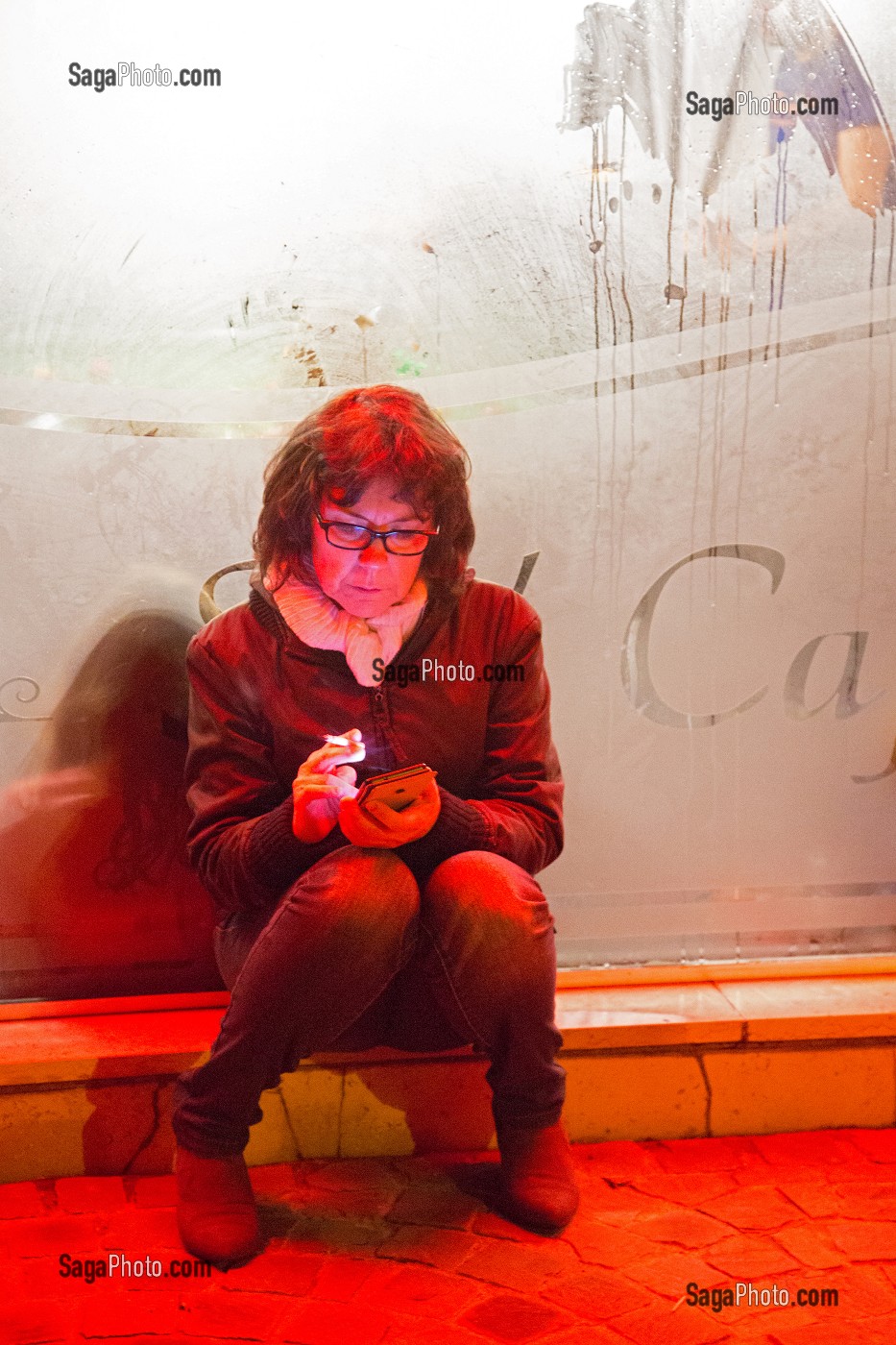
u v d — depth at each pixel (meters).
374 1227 1.92
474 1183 2.07
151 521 2.25
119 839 2.31
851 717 2.49
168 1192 2.04
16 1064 2.06
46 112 2.12
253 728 2.03
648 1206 1.99
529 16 2.21
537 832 2.01
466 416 2.30
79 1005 2.30
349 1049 2.02
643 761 2.44
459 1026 1.93
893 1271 1.80
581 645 2.40
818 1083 2.26
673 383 2.35
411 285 2.25
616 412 2.34
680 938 2.48
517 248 2.27
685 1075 2.23
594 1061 2.21
